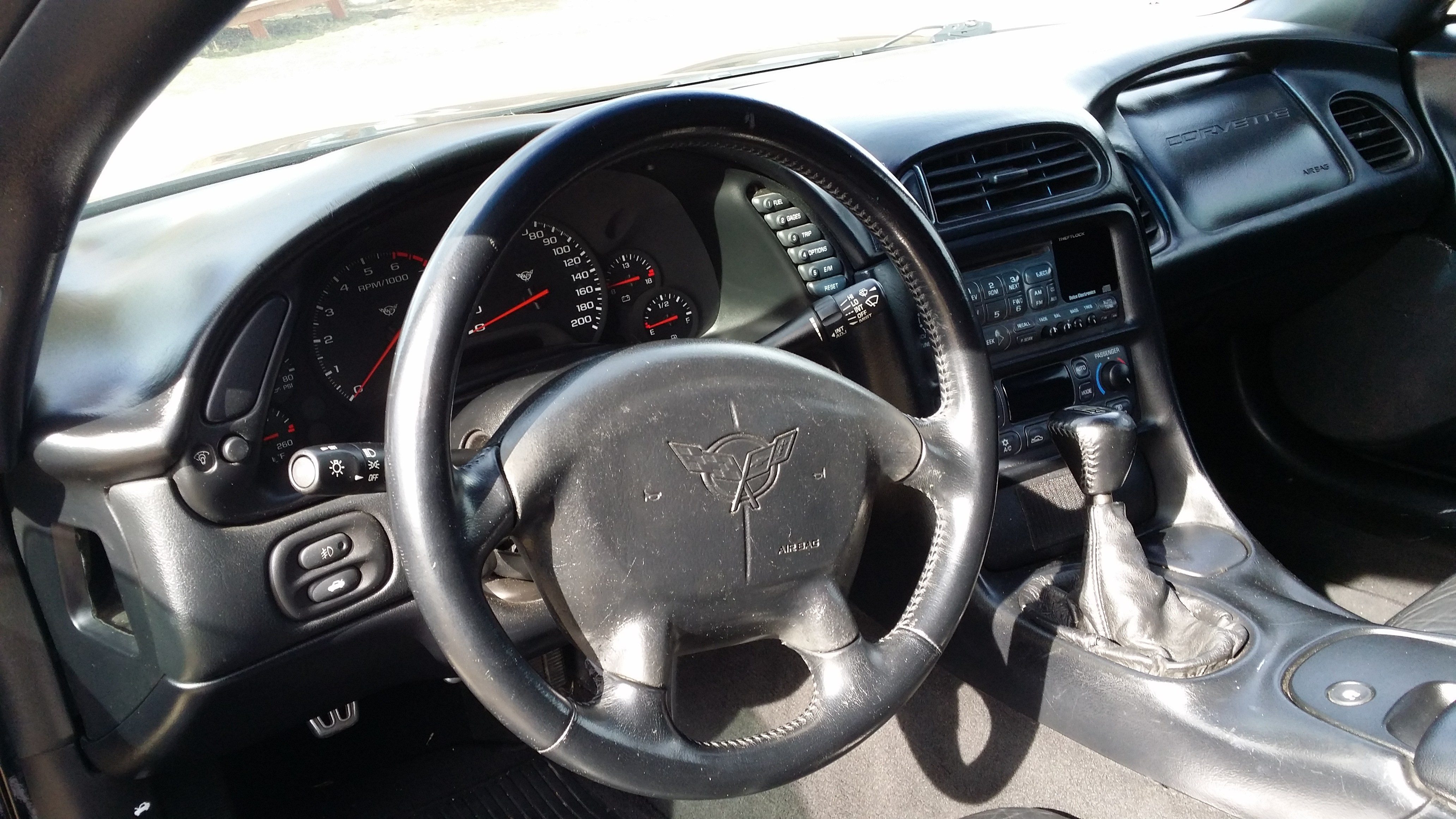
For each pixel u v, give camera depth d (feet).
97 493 4.13
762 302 5.54
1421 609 4.99
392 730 6.51
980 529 4.03
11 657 4.73
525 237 5.01
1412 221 8.14
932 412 5.55
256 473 4.22
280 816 6.22
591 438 3.46
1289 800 4.13
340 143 5.67
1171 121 7.63
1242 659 4.64
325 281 4.47
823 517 3.77
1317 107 8.09
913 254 4.12
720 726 6.32
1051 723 5.09
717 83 6.93
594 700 3.54
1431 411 7.93
